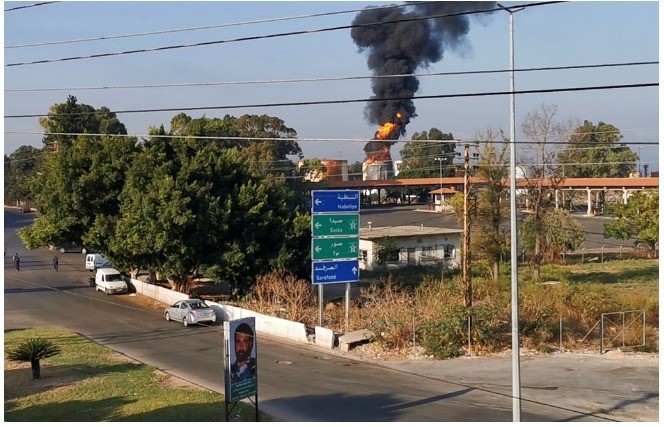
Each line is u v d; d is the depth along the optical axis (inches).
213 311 1473.9
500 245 1975.9
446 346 1171.9
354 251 1379.2
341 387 946.7
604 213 4249.5
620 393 922.7
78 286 2027.6
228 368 745.6
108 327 1438.2
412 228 2498.8
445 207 3641.7
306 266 1732.3
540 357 1148.5
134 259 1838.1
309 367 1086.4
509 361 1126.4
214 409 805.2
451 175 5442.9
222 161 1834.4
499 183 1966.0
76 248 3053.6
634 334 1272.1
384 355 1171.9
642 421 783.1
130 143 1838.1
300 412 808.3
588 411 827.4
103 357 1133.7
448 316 1205.7
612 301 1492.4
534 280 1990.7
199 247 1684.3
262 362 1122.7
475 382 984.3
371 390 928.9
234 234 1720.0
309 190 3464.6
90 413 784.9
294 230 1755.7
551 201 2410.2
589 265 2428.6
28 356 976.9
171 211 1624.0
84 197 1802.4
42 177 1956.2
